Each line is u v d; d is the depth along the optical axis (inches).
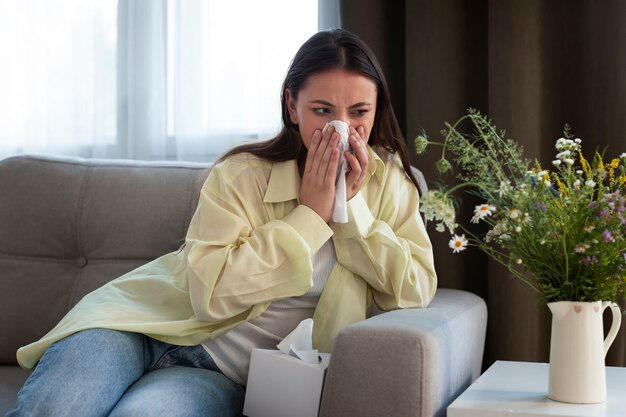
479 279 82.4
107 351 51.9
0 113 95.5
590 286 47.8
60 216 72.0
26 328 69.9
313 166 56.8
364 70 57.1
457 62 80.2
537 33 76.5
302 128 58.1
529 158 76.4
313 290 59.3
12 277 71.0
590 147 77.2
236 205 57.9
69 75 95.7
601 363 47.9
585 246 46.0
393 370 46.5
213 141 91.7
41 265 71.7
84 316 55.1
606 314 74.0
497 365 59.7
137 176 73.4
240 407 54.8
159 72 94.3
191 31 91.6
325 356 53.3
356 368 47.3
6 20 95.4
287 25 89.8
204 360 57.0
